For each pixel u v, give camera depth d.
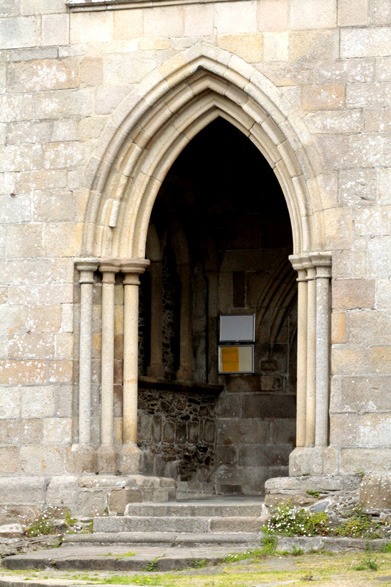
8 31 17.84
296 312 21.70
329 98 16.50
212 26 17.03
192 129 17.47
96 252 17.36
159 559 14.01
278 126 16.66
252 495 21.20
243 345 21.70
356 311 16.11
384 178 16.22
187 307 21.52
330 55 16.56
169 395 20.53
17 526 16.80
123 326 17.52
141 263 17.42
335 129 16.44
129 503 16.73
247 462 21.53
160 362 20.61
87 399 17.16
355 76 16.44
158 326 20.67
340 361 16.09
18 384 17.33
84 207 17.31
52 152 17.52
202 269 21.84
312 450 16.16
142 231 17.55
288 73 16.67
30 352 17.33
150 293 20.70
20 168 17.62
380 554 14.22
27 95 17.69
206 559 14.02
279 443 21.48
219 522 15.87
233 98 17.00
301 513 15.62
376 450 15.84
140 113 17.22
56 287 17.33
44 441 17.12
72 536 15.95
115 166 17.41
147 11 17.33
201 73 17.09
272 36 16.77
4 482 17.05
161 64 17.19
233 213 21.73
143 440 19.66
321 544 14.84
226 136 21.20
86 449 17.02
